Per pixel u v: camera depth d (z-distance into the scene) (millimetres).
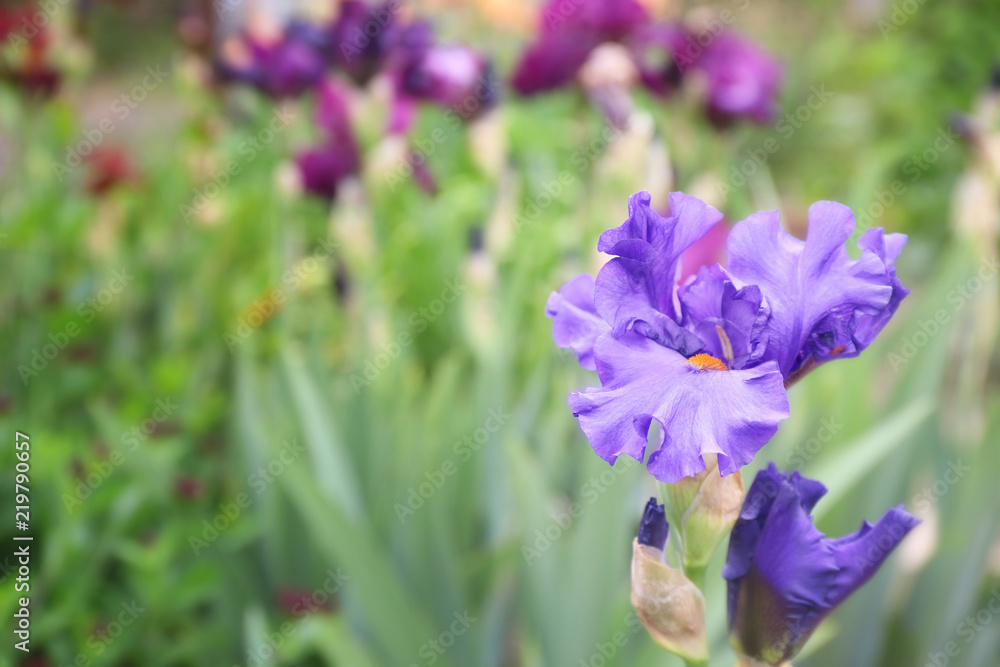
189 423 1679
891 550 675
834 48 3676
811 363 690
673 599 695
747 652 703
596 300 666
